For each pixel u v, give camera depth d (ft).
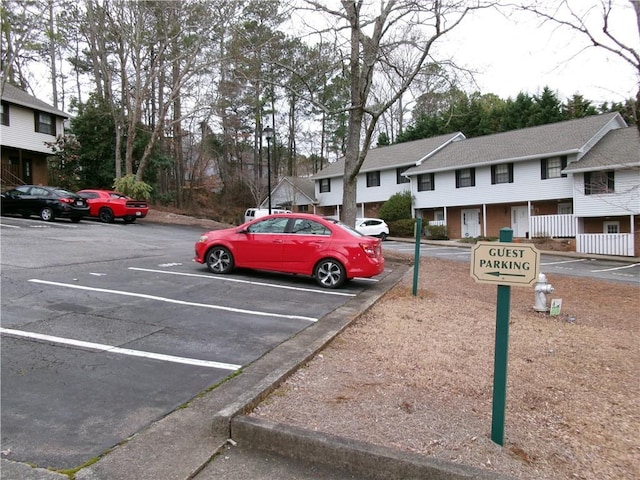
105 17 86.94
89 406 12.09
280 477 9.46
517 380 15.24
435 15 39.93
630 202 69.67
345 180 49.24
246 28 59.31
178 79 90.63
